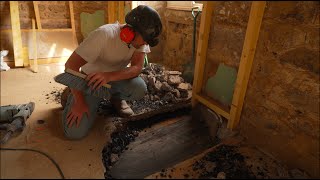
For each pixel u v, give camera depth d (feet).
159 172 4.53
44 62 9.99
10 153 4.63
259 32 4.88
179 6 9.33
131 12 4.83
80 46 4.85
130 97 5.92
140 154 5.15
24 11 9.93
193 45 7.98
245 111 5.56
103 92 5.04
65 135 5.21
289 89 4.58
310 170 4.44
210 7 5.69
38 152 4.71
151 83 7.23
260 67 5.04
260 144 5.30
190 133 5.95
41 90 7.55
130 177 4.44
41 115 6.05
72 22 10.78
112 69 5.57
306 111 4.37
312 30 4.07
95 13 11.00
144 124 6.30
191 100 6.82
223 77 5.83
